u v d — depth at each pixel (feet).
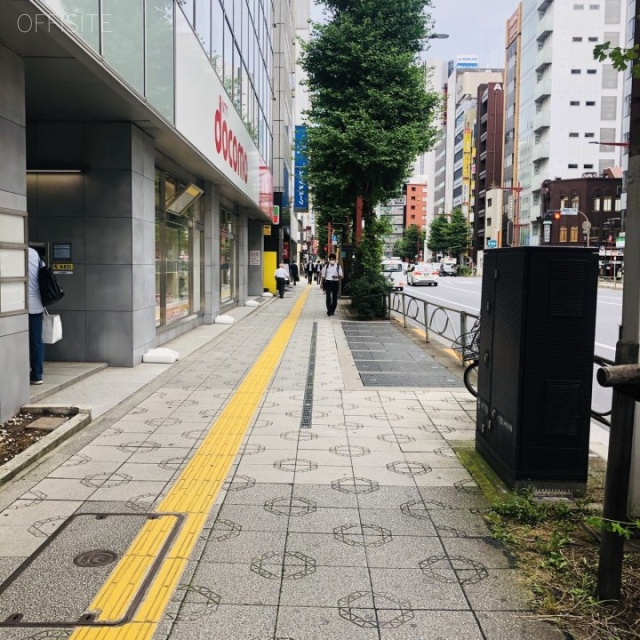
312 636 9.27
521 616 9.84
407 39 67.36
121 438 19.15
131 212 30.91
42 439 17.95
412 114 66.03
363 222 73.46
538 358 14.19
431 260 407.64
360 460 17.33
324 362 34.12
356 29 65.21
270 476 15.97
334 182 65.82
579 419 14.29
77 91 25.29
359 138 63.10
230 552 11.84
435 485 15.46
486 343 17.07
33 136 30.60
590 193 227.61
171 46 31.68
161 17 29.68
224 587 10.59
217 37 44.86
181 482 15.43
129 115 29.32
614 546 9.95
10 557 11.52
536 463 14.38
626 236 12.12
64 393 25.30
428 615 9.84
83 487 15.05
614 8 233.55
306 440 19.21
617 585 10.04
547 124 241.76
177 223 44.93
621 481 9.87
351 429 20.54
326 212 102.42
